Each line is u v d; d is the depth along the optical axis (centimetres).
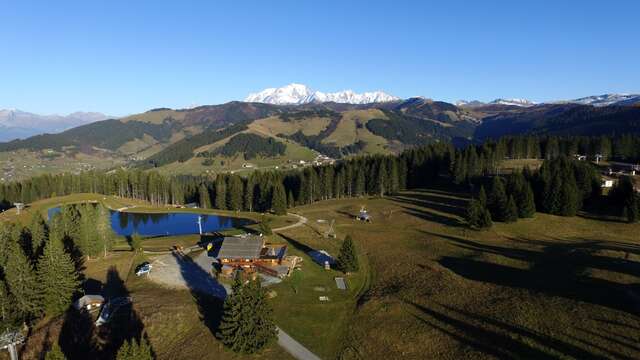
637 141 16638
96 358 4972
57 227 8475
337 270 7531
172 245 9669
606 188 11550
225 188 16275
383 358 4594
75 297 6412
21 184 18425
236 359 4659
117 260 8375
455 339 4781
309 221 11738
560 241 8425
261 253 8000
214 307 5953
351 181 15962
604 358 4066
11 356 4706
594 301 5156
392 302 5866
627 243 8038
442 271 6938
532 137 18338
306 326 5369
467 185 14625
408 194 14612
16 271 5703
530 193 9919
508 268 6988
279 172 18575
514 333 4694
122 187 19400
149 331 5300
